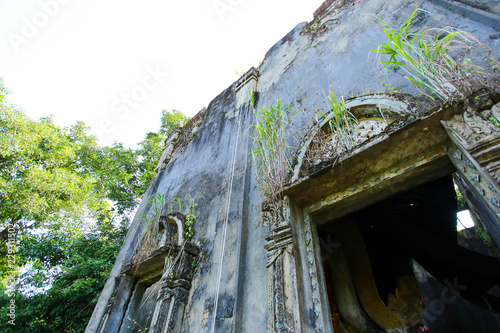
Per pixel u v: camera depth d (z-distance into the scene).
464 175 2.17
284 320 2.36
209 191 5.55
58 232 10.12
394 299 3.29
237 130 6.08
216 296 3.54
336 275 3.45
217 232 4.40
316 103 4.39
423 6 3.86
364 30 4.58
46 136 10.29
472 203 4.09
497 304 3.36
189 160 7.40
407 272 3.61
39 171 9.11
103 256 10.64
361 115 3.50
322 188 3.04
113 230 12.46
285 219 2.98
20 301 10.77
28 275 10.84
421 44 2.58
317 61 5.16
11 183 8.48
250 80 6.91
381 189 2.83
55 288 10.01
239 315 3.13
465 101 2.09
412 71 3.29
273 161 3.45
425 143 2.47
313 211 3.18
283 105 5.12
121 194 12.89
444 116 2.20
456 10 3.39
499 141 1.86
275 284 2.61
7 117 9.03
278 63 6.47
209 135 7.30
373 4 4.81
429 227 3.78
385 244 3.86
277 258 2.80
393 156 2.62
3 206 8.22
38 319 9.52
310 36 5.93
